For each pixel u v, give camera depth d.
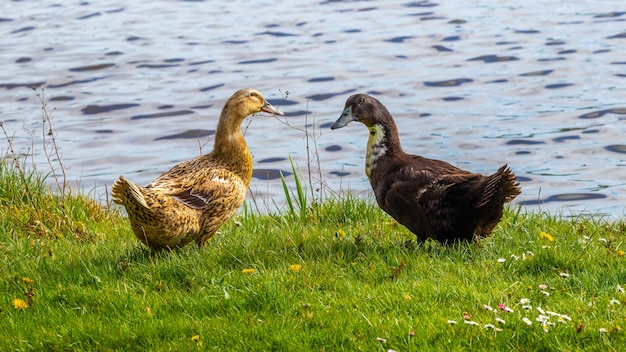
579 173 16.70
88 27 31.73
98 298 7.54
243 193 9.45
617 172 16.67
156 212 8.37
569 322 6.71
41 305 7.48
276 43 28.70
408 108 21.67
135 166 18.05
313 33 30.02
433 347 6.50
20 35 30.59
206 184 8.97
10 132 20.34
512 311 6.75
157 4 36.16
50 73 25.53
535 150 18.31
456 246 8.74
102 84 24.55
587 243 8.65
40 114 21.91
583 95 22.06
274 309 7.26
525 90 22.81
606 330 6.50
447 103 21.97
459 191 8.55
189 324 6.96
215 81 24.47
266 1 36.16
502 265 8.06
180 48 28.31
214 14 33.84
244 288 7.59
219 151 9.43
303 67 25.66
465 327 6.69
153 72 25.66
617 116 20.31
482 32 29.14
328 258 8.26
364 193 15.64
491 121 20.38
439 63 25.64
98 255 8.71
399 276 7.84
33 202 10.63
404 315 7.02
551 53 26.08
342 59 26.39
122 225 10.50
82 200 11.04
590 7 32.09
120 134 20.27
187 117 21.47
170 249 8.75
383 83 23.78
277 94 23.06
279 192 16.00
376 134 9.44
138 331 6.86
